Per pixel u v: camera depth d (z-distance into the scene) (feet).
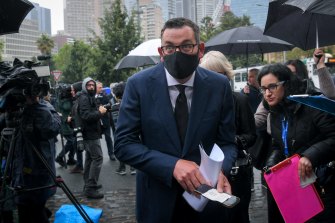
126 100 7.31
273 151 10.50
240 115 11.11
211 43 25.30
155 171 6.68
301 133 9.39
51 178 12.56
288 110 9.62
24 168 12.05
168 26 6.98
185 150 6.95
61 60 193.88
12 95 10.96
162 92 7.14
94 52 76.18
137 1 81.05
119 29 74.90
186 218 7.26
